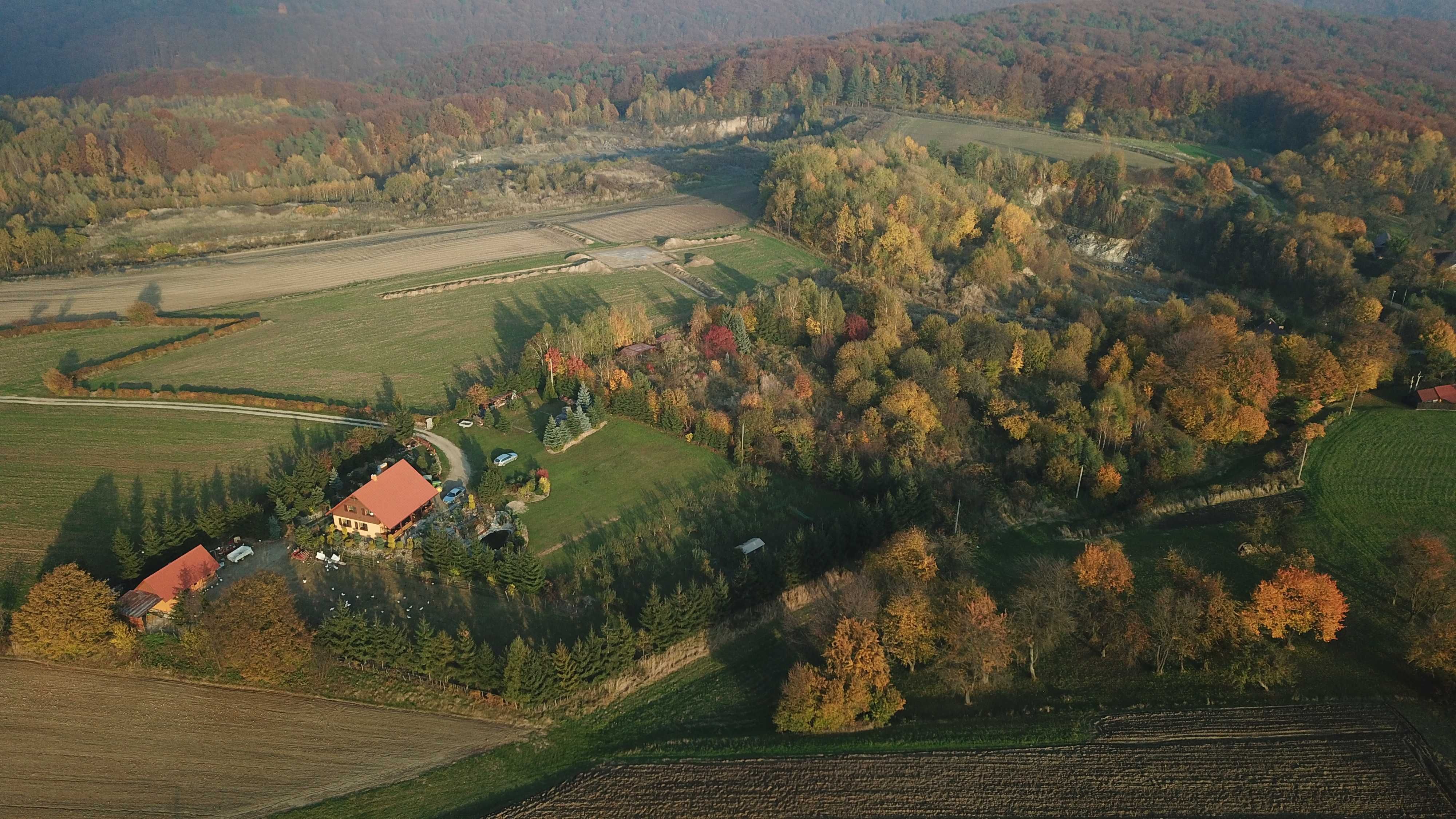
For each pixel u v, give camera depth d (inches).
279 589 3284.9
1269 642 3235.7
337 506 4035.4
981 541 4192.9
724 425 4827.8
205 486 4384.8
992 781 2748.5
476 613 3617.1
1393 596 3484.3
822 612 3496.6
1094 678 3198.8
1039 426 4837.6
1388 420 4943.4
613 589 3799.2
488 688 3169.3
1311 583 3169.3
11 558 3806.6
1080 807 2630.4
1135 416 4913.9
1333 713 2901.1
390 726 3075.8
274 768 2891.2
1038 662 3309.5
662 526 4210.1
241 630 3097.9
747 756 2920.8
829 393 5354.3
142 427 4916.3
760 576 3688.5
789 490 4525.1
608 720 3147.1
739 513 4320.9
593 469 4670.3
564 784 2844.5
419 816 2741.1
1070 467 4505.4
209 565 3683.6
